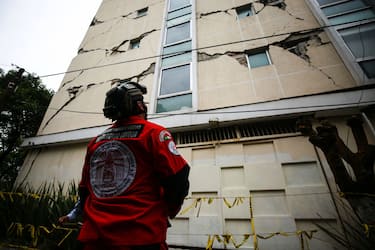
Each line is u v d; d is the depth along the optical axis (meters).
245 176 3.15
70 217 1.16
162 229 0.79
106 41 7.24
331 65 3.74
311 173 2.91
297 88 3.75
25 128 7.10
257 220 2.79
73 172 4.47
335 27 4.13
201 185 3.29
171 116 4.15
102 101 5.51
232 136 3.68
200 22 5.87
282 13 4.97
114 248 0.69
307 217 2.64
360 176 2.08
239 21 5.35
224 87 4.34
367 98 3.01
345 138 3.00
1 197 3.54
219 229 2.88
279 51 4.37
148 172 0.85
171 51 5.59
